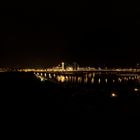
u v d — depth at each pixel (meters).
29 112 29.44
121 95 67.62
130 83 150.62
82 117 28.09
